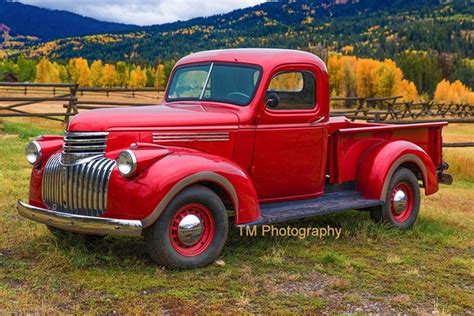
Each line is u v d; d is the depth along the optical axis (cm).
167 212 510
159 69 14425
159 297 457
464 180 1444
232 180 546
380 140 732
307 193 665
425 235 701
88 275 500
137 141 534
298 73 634
